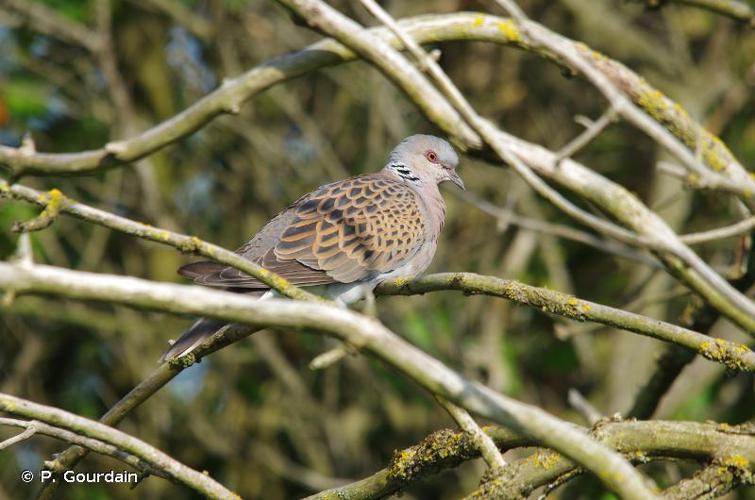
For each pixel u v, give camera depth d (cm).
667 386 774
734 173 680
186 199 1452
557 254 1352
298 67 668
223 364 1423
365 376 1359
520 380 1358
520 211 1360
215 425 1395
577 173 594
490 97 1407
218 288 725
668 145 507
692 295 759
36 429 534
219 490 545
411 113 1441
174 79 1450
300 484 1401
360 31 604
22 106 1308
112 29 1395
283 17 1405
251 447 1349
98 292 370
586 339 1336
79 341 1416
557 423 414
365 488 569
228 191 1448
